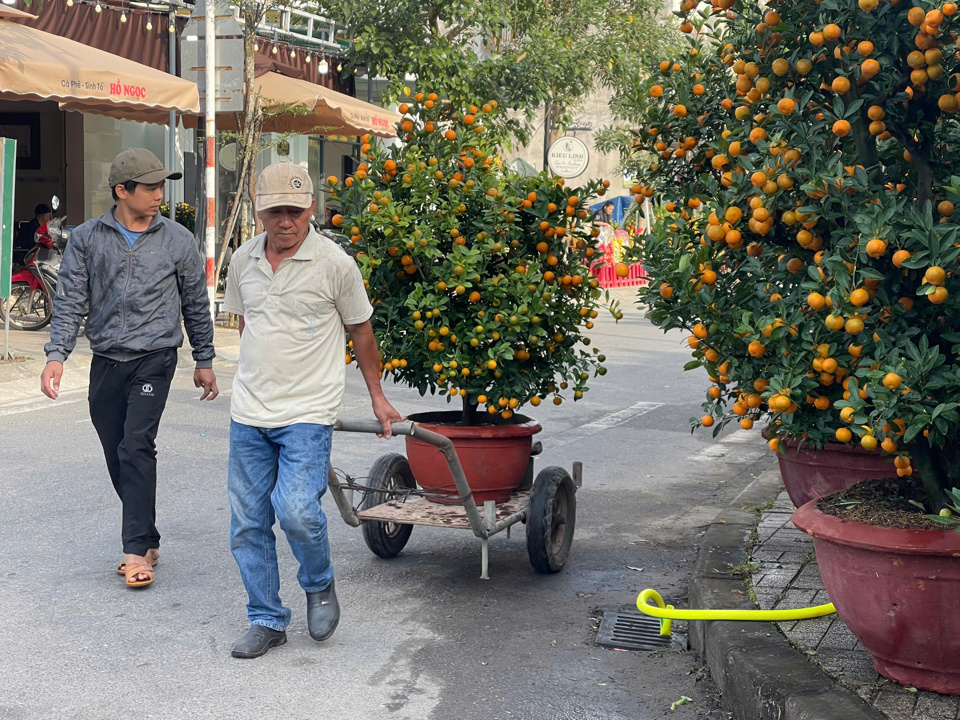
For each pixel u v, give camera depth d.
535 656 4.39
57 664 4.20
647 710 3.89
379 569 5.54
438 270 5.24
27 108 18.78
